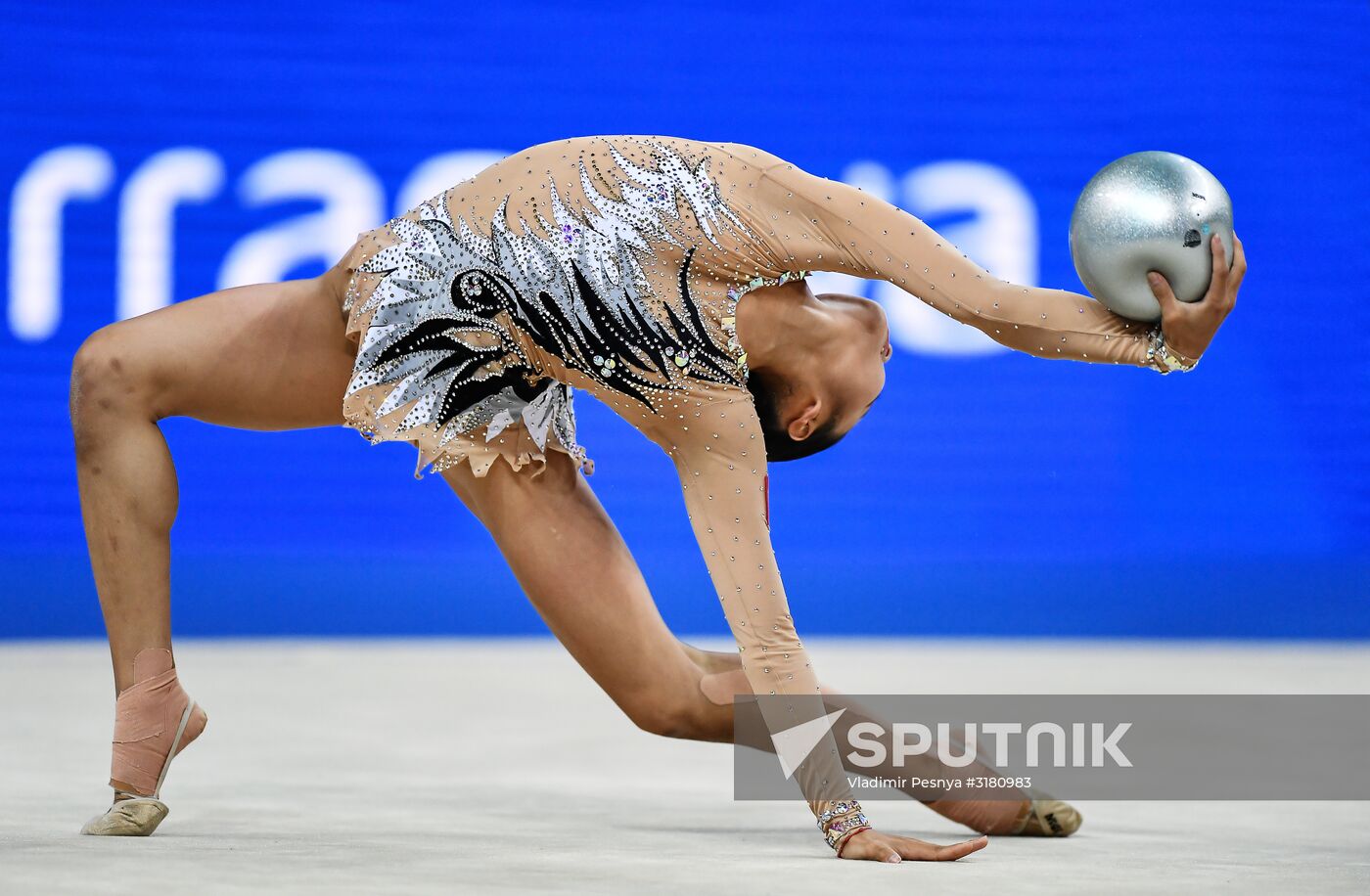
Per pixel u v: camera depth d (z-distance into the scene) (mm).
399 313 10734
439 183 28359
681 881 8562
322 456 28781
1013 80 29031
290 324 11055
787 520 29078
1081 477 29219
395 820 11336
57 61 27453
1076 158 29109
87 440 10680
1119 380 29234
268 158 27969
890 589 29219
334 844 9953
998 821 11242
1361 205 29422
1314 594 29453
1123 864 9641
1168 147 29172
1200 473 29344
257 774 13969
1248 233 29312
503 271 10477
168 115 27734
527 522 11180
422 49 28328
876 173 28938
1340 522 29531
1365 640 29594
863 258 10016
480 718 19094
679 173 10273
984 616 29312
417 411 10844
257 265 27906
